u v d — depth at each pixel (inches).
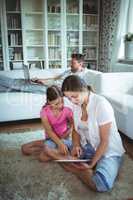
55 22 178.9
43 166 75.5
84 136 73.1
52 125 80.9
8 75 130.0
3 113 111.7
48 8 175.0
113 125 68.3
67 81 65.4
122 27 164.6
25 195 61.1
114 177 65.2
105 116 64.1
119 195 60.9
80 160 69.1
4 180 67.9
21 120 122.3
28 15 175.9
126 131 93.4
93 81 118.6
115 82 115.4
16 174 71.0
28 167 75.0
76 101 66.6
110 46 173.6
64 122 81.4
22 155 83.2
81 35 183.8
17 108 113.1
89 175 63.1
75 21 182.7
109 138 67.6
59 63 185.5
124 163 77.4
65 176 69.7
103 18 180.9
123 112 93.8
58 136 82.0
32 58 181.0
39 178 68.8
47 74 135.1
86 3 181.8
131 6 162.2
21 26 174.9
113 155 68.8
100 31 187.3
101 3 182.9
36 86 121.3
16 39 175.9
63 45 181.8
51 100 78.0
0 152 85.6
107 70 178.4
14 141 95.7
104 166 64.7
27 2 173.3
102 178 62.1
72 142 76.6
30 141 94.9
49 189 63.6
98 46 189.6
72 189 63.4
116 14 165.2
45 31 176.6
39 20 179.3
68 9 179.0
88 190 62.9
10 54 176.1
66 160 70.4
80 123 71.3
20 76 132.2
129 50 156.9
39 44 181.8
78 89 64.4
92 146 71.1
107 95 108.5
